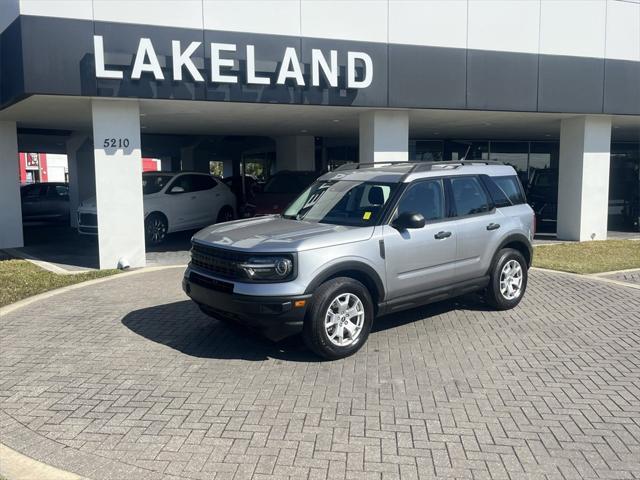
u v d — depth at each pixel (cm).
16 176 1400
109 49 934
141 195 1062
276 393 484
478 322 698
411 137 2169
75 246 1442
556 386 499
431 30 1128
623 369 540
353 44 1075
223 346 609
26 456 386
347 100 1086
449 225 657
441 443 398
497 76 1192
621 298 827
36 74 906
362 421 432
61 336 645
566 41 1250
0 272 1030
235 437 408
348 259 560
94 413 449
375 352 588
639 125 1652
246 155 2762
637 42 1322
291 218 675
